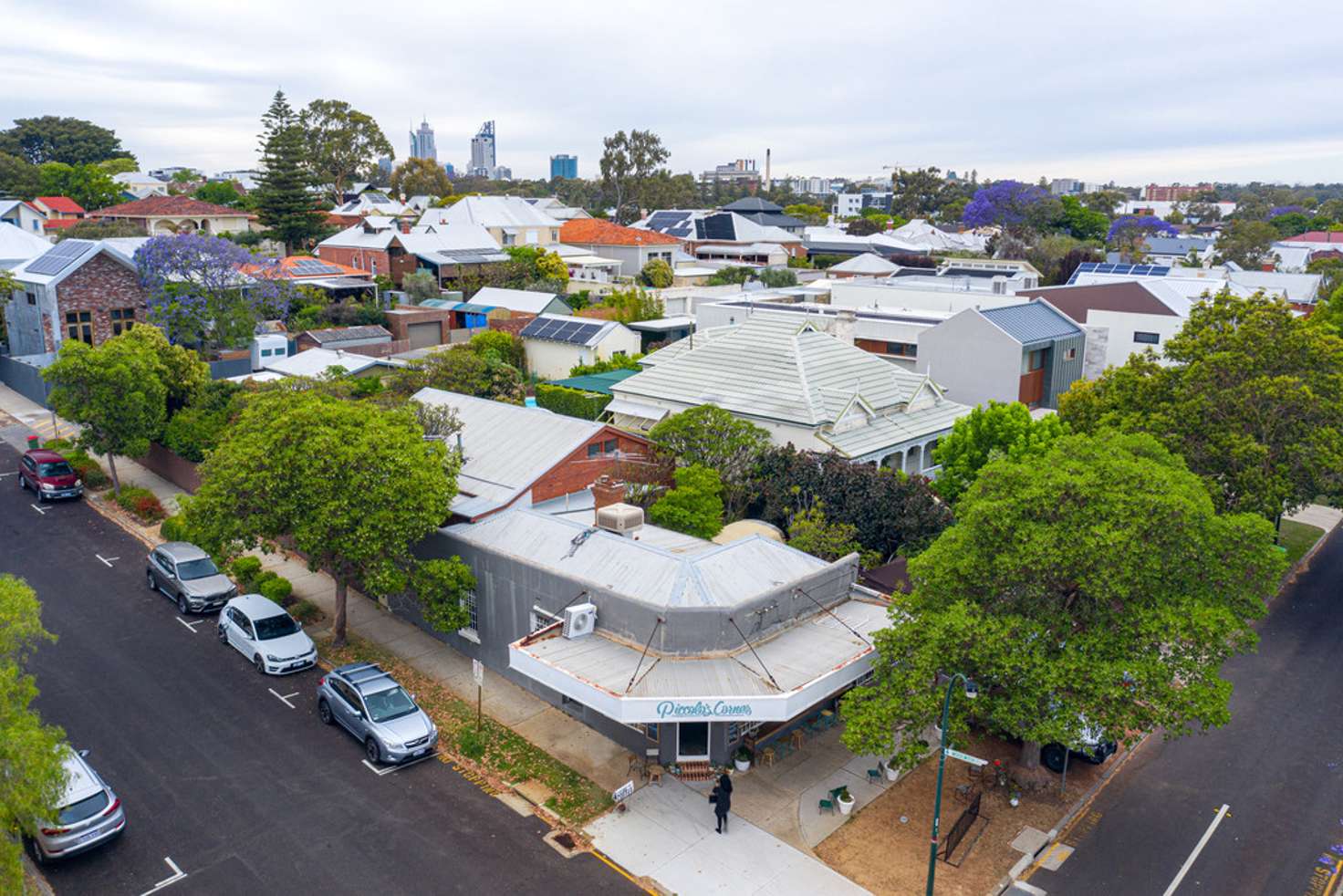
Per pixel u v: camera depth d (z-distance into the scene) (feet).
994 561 69.56
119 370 129.59
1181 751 81.46
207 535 89.15
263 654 90.33
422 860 64.85
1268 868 66.13
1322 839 69.41
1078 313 205.67
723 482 117.29
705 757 76.33
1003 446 116.57
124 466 154.51
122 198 442.91
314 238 345.51
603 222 367.66
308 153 468.34
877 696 69.82
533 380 205.87
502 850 66.13
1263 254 440.86
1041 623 68.23
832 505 109.29
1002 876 64.64
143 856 64.69
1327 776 77.71
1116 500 67.92
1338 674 96.17
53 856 61.98
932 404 148.36
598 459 110.42
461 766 76.43
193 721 82.02
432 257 282.56
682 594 75.20
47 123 553.23
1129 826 70.95
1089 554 65.46
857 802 72.64
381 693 79.36
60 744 60.18
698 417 119.03
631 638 76.43
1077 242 449.48
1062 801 73.36
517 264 286.25
